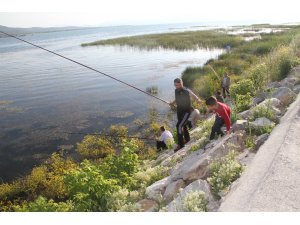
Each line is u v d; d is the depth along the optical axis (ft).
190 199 14.46
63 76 109.29
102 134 46.68
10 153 41.81
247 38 159.84
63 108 64.28
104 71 113.50
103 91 79.56
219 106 22.43
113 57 152.87
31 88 89.40
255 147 20.22
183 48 158.92
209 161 18.89
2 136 48.29
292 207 12.60
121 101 67.05
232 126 23.49
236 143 20.83
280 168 15.51
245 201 13.39
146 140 43.68
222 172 16.83
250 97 32.12
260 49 90.68
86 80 98.22
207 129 28.12
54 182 31.07
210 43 157.79
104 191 19.45
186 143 30.25
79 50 203.62
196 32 260.01
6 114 61.31
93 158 39.22
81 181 19.43
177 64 112.88
